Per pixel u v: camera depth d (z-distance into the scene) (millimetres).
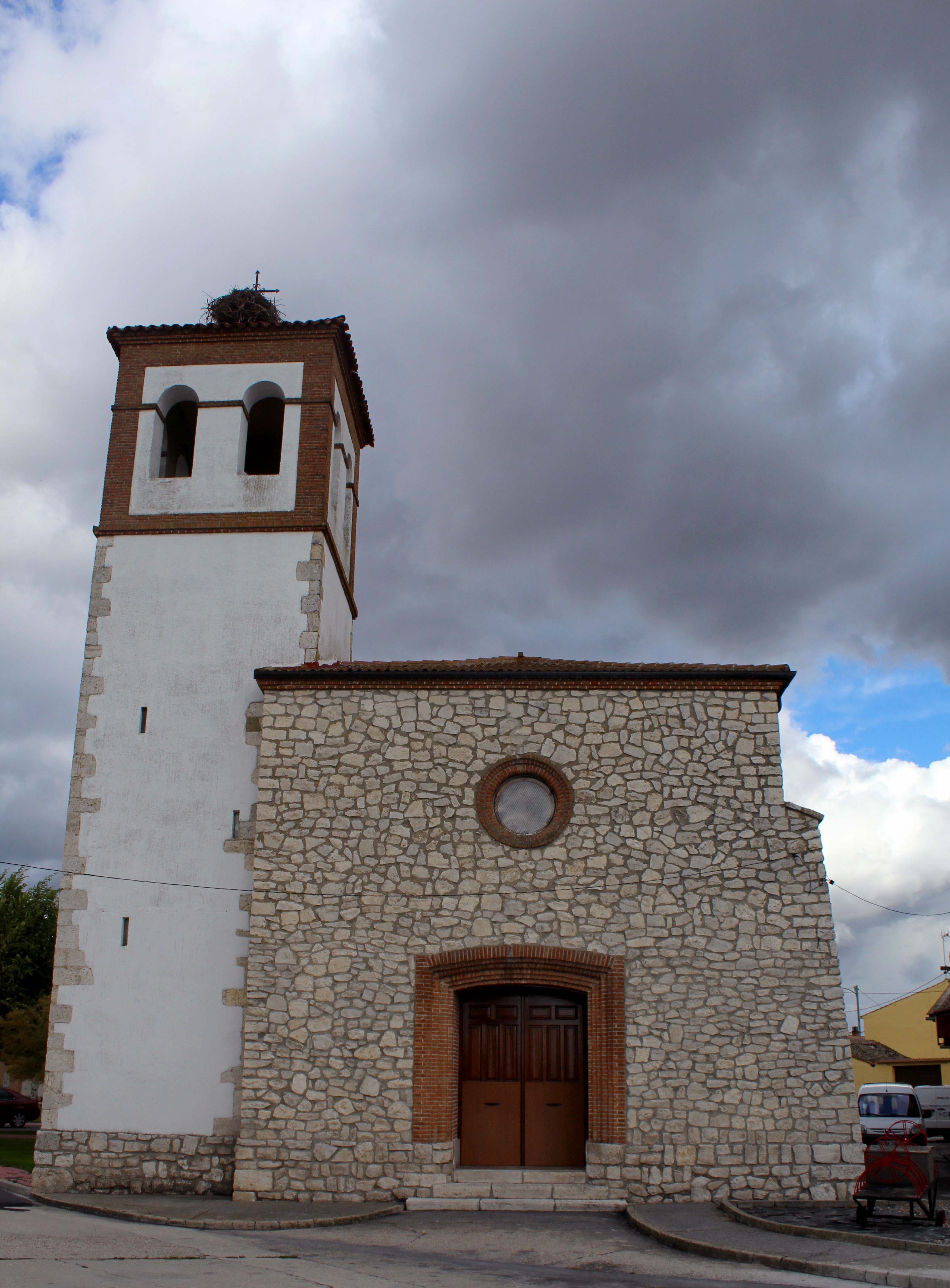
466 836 16719
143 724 18984
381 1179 15227
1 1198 16281
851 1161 14945
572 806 16766
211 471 20828
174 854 18047
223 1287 8680
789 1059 15461
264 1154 15422
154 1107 16719
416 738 17234
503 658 19000
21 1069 31969
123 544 20328
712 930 16094
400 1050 15758
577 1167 15984
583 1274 10508
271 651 19406
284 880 16594
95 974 17438
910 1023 47406
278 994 16078
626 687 17328
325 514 20406
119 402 21484
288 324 21578
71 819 18375
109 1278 8758
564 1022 16672
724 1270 10898
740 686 17234
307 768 17156
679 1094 15359
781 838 16484
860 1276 10195
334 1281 9414
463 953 16109
